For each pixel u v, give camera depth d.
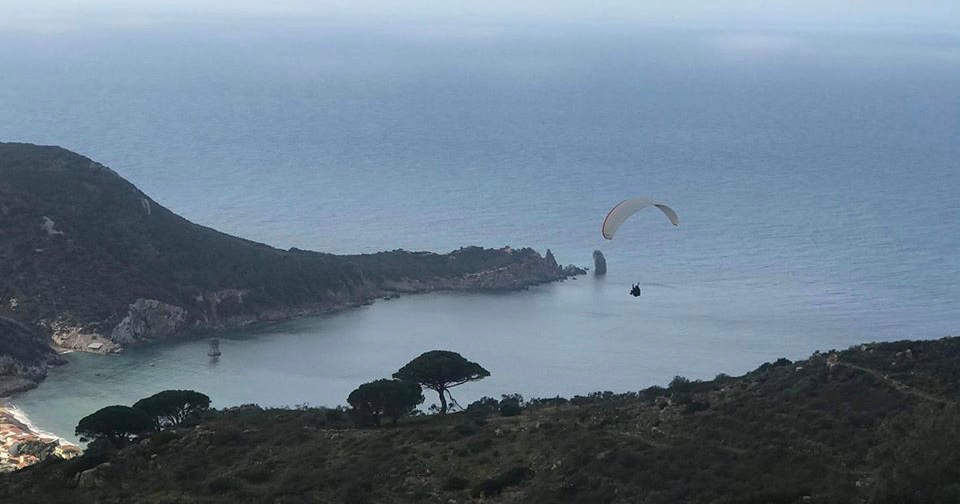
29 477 64.94
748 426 58.12
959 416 45.09
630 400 72.06
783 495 47.66
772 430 56.97
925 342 66.81
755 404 61.19
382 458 60.50
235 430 68.31
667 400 66.31
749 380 67.12
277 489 57.16
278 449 64.81
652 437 59.38
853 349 67.31
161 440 68.19
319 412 75.88
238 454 64.75
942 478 43.28
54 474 63.94
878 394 59.62
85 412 127.56
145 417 75.19
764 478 50.38
